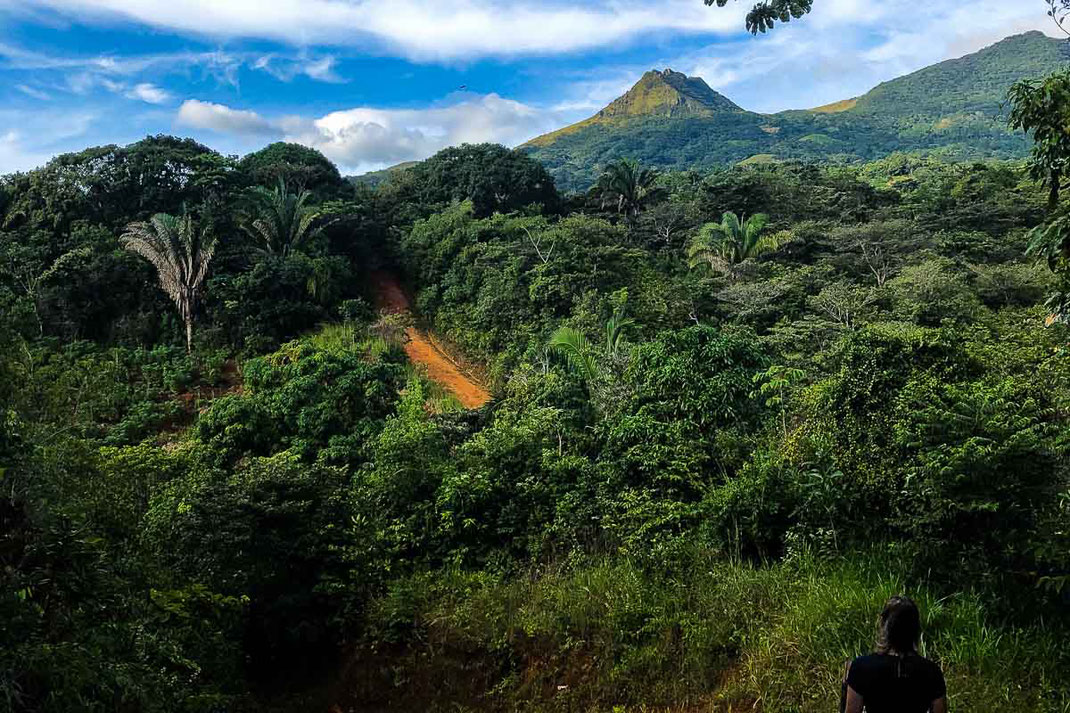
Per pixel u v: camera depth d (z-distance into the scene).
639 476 8.20
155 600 5.20
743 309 28.66
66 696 3.54
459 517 8.34
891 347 6.76
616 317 26.06
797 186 47.88
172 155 35.91
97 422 21.88
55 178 33.28
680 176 68.69
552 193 54.16
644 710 5.41
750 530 6.52
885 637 2.88
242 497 7.66
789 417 8.15
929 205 43.00
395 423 16.64
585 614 6.30
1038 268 26.38
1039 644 4.39
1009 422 5.36
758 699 4.73
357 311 32.06
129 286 29.62
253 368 24.56
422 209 48.34
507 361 28.62
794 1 6.67
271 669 7.29
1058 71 4.59
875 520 5.99
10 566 3.99
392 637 7.04
